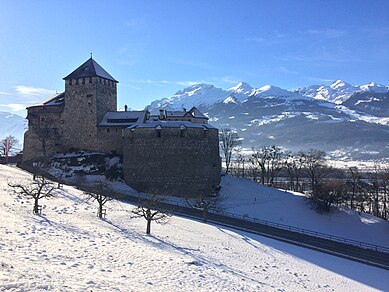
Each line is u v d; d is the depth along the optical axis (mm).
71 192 68812
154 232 49188
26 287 18422
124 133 91750
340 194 87562
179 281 26766
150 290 23047
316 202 85938
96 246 34094
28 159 105875
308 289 35000
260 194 93000
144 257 32438
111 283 22734
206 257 39469
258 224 71562
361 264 51750
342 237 75438
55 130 104625
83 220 48625
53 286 19406
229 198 89875
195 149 89625
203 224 61594
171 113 122500
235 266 38094
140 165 88812
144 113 103188
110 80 106938
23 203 53031
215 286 27391
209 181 90438
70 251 30609
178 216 68000
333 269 46656
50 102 108938
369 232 78375
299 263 46781
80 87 103188
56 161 96125
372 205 108812
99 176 90312
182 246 43125
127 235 43625
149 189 87625
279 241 58375
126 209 62562
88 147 101062
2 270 21125
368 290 39594
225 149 161500
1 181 67750
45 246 30906
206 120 122938
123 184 89062
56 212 51344
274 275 37719
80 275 23484
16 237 32312
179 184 88000
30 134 106562
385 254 60656
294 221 80500
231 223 68188
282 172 174375
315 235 70062
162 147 88625
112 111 106938
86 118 101875
